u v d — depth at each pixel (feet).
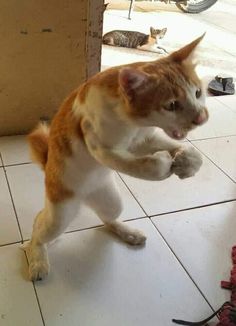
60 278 3.77
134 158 2.76
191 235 4.35
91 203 3.88
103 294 3.65
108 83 2.71
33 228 4.00
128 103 2.55
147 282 3.79
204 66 9.00
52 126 3.36
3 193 4.76
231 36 11.30
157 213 4.62
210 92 7.57
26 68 5.39
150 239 4.26
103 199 3.84
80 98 2.97
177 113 2.57
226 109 6.92
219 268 3.99
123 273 3.87
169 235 4.33
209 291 3.75
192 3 13.14
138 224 4.45
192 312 3.55
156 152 2.89
